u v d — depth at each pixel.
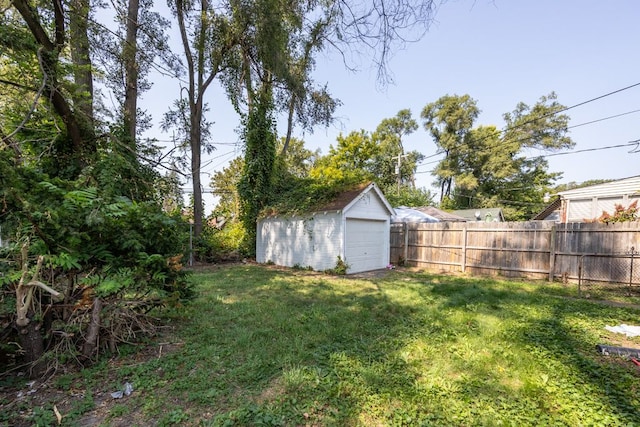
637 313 4.88
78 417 2.09
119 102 8.01
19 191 2.52
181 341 3.52
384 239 10.70
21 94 5.12
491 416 2.18
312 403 2.30
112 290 2.84
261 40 10.71
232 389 2.49
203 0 10.76
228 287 6.75
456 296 5.83
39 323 2.69
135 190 5.81
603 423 2.11
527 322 4.35
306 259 9.84
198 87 11.72
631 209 8.80
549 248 8.04
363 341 3.56
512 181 28.06
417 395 2.44
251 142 11.87
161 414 2.15
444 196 33.06
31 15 5.10
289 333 3.80
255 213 11.98
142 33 8.35
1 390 2.42
